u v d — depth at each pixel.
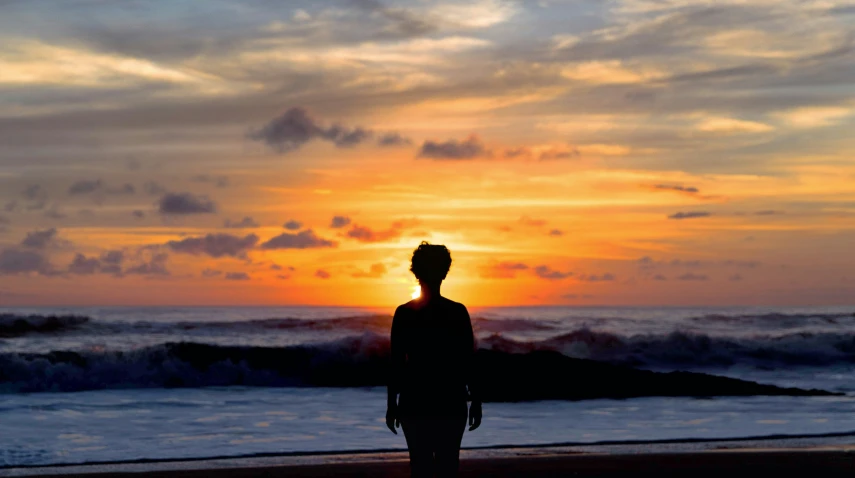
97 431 11.59
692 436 11.28
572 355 27.03
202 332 36.59
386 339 22.17
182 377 19.19
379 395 17.11
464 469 8.28
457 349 4.92
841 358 26.14
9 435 11.16
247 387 18.86
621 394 16.33
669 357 26.81
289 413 13.82
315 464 8.86
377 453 9.71
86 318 34.88
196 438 11.00
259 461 9.16
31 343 30.22
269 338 35.00
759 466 8.42
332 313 87.69
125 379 18.78
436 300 4.98
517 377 17.27
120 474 8.21
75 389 18.09
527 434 11.40
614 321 54.75
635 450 9.79
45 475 8.22
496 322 43.94
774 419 13.12
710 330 46.53
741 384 17.52
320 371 20.39
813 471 8.16
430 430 4.86
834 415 13.62
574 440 10.83
